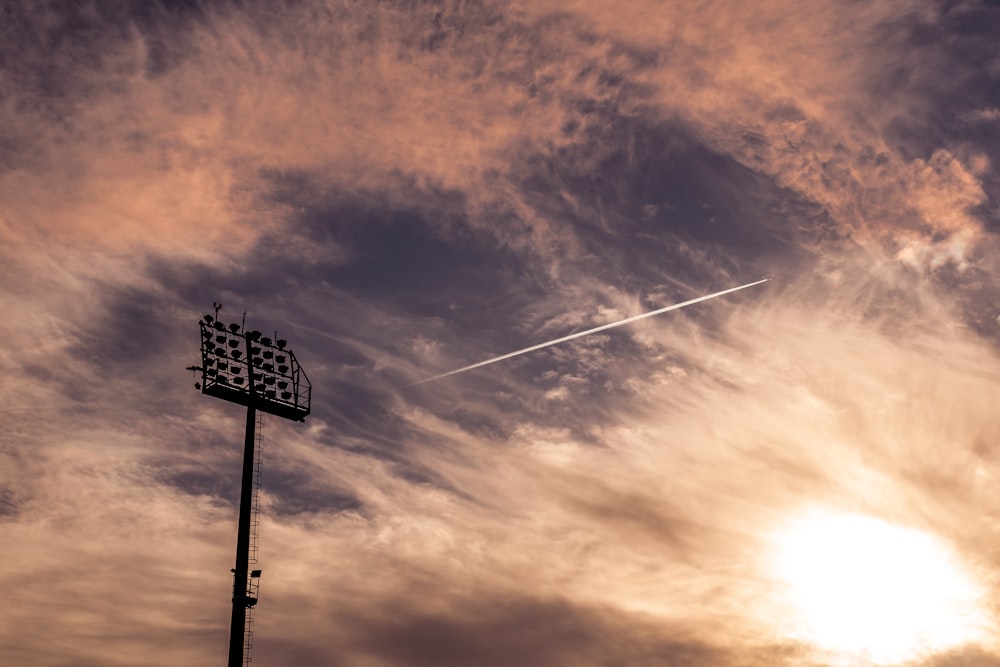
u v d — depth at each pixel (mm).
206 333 74938
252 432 74000
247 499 70688
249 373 75438
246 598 67188
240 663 65250
